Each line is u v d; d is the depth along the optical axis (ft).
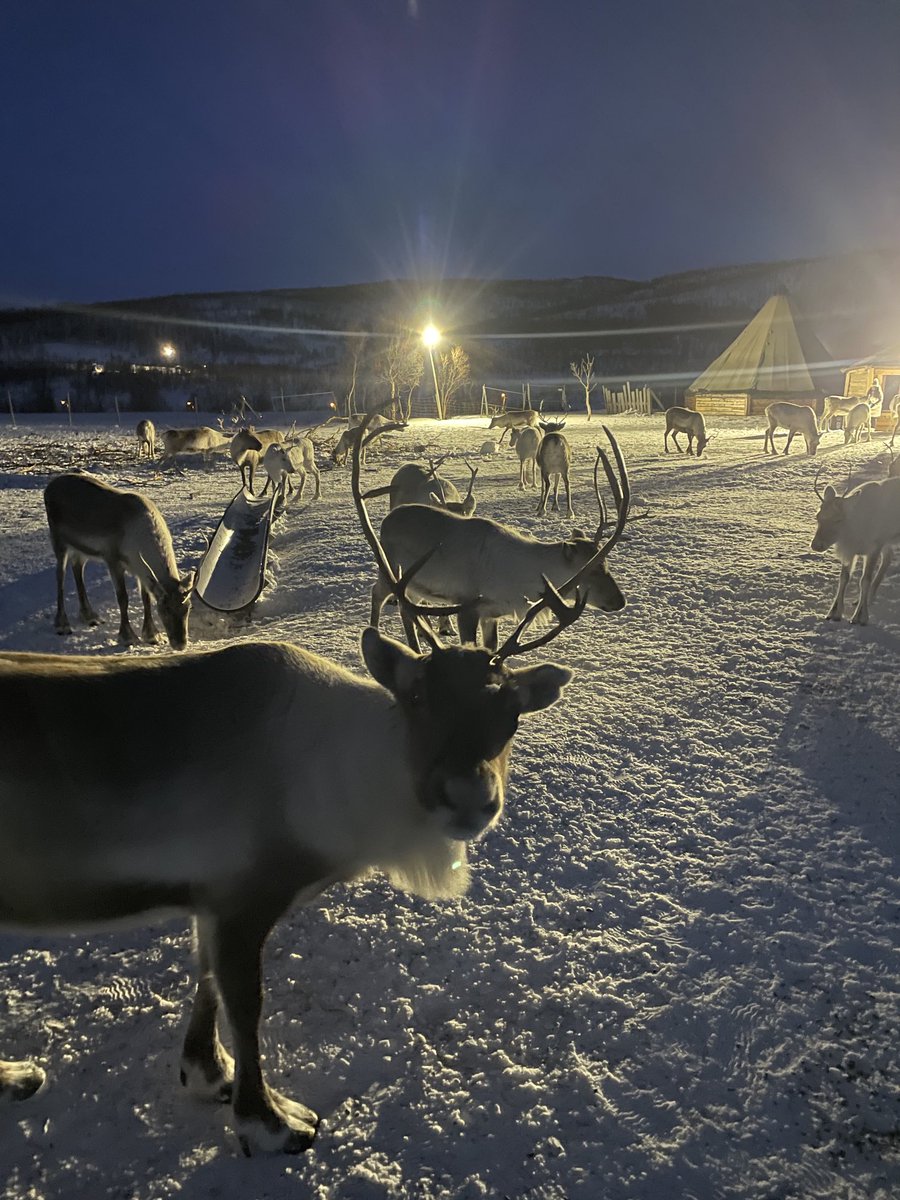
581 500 49.67
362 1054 9.87
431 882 9.43
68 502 26.48
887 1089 9.38
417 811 8.84
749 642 23.79
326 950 11.68
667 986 10.92
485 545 20.62
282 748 8.69
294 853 8.70
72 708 8.14
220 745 8.49
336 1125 8.96
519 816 14.96
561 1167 8.48
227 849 8.52
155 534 25.41
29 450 94.17
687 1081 9.49
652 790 15.88
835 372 137.39
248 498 53.52
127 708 8.37
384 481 62.64
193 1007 9.37
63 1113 9.14
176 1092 9.46
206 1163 8.57
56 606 31.71
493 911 12.46
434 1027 10.30
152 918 8.71
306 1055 9.87
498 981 11.03
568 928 12.07
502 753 9.07
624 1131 8.87
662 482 56.65
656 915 12.34
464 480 61.57
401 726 8.82
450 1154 8.61
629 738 17.97
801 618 25.91
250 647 9.37
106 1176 8.43
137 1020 10.54
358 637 24.66
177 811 8.32
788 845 14.05
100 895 8.30
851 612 26.43
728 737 17.98
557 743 17.70
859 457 64.80
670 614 26.55
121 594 26.89
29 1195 8.20
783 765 16.76
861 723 18.45
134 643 27.30
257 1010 8.64
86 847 8.05
